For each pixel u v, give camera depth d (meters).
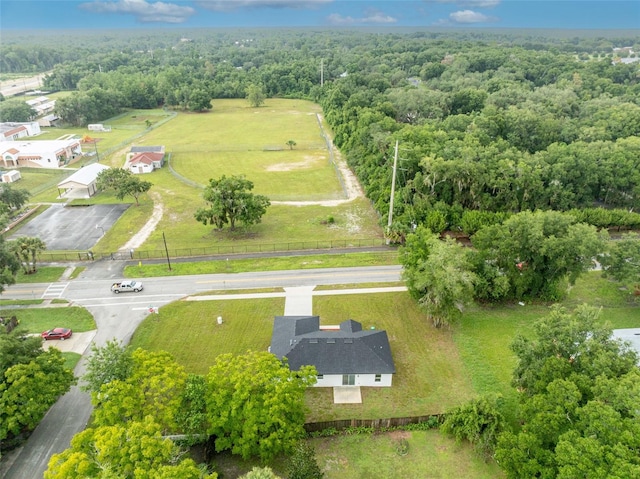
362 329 49.94
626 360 32.38
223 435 34.16
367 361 42.75
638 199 79.56
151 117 177.75
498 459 31.53
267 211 85.00
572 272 52.19
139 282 60.06
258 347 48.28
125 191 85.44
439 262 47.59
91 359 37.41
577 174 79.00
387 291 58.66
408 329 51.34
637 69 177.38
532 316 53.62
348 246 70.81
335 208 86.19
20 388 33.81
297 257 67.50
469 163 73.44
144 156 110.94
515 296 55.78
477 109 138.00
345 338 44.47
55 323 52.53
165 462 29.56
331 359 42.72
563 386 30.80
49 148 117.12
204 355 47.22
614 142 98.44
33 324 52.22
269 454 33.00
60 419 39.38
